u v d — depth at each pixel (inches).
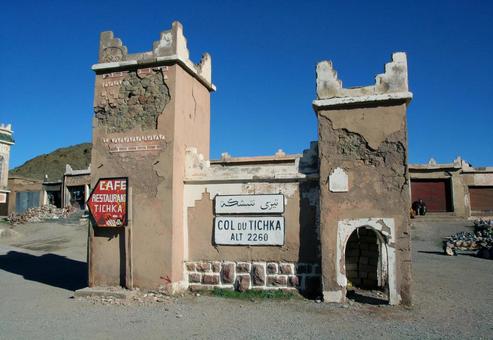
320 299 422.6
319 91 440.1
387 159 417.4
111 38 507.2
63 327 335.3
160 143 471.5
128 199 470.6
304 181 451.5
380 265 496.1
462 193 1201.4
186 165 487.8
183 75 494.0
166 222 458.6
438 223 1139.9
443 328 328.2
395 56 427.5
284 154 773.9
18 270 668.1
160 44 485.1
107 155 490.3
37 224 1213.7
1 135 1779.0
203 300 430.6
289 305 405.1
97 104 502.9
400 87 422.0
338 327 331.3
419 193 1233.4
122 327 333.7
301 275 443.2
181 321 350.9
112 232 479.5
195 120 522.9
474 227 1067.9
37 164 4094.5
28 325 342.0
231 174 471.5
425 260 736.3
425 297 441.4
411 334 312.2
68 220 1250.0
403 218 406.6
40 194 1657.2
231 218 466.6
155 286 454.3
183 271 473.1
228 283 462.0
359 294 462.6
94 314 378.0
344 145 429.4
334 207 424.2
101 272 478.3
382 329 325.1
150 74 486.6
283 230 450.9
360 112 428.8
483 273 602.2
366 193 418.0
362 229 520.1
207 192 478.0
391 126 419.8
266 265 453.4
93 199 485.7
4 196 1734.7
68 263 740.0
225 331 320.2
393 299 400.8
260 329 325.7
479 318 358.3
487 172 1224.2
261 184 462.6
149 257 459.5
